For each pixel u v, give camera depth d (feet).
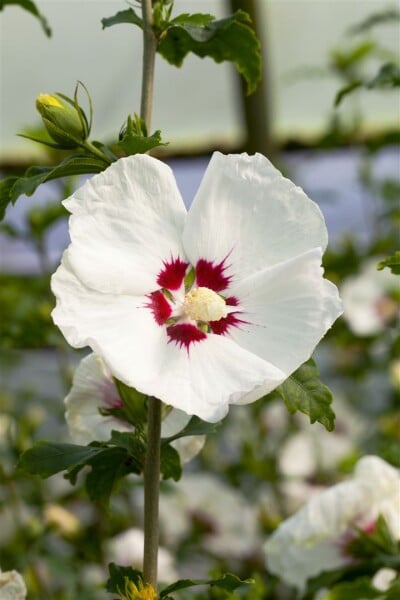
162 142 1.83
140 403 1.95
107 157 1.89
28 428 3.08
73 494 2.99
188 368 1.75
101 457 1.94
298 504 3.51
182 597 2.38
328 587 2.36
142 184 1.78
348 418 4.01
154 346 1.76
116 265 1.75
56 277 1.72
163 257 1.80
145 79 1.91
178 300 1.81
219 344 1.78
